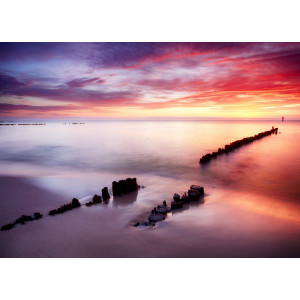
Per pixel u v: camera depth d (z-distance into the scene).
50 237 9.28
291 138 54.91
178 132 79.50
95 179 19.48
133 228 10.29
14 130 98.19
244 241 9.10
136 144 46.16
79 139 56.72
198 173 22.78
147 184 18.44
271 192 16.58
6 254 8.05
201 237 9.40
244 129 93.94
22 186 16.64
